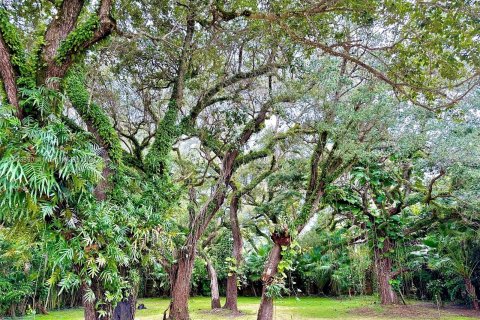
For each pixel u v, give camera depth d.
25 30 4.95
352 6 4.41
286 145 7.53
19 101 2.99
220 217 10.69
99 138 4.35
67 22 3.40
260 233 10.98
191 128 6.32
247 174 10.12
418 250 10.84
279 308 9.73
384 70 5.36
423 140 6.23
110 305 3.67
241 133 6.93
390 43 5.19
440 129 6.36
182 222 8.08
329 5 4.41
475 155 6.39
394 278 10.07
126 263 3.87
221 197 6.85
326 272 13.27
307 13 4.38
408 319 7.53
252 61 6.52
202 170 9.12
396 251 9.47
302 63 5.77
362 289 11.70
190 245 6.50
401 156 6.79
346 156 6.18
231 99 6.70
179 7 5.58
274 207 8.84
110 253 3.53
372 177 8.00
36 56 3.23
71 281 3.31
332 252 12.16
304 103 5.95
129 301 4.09
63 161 2.97
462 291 9.77
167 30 5.75
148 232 4.39
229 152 6.89
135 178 4.89
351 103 5.82
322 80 5.51
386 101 5.64
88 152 3.17
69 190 3.15
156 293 14.02
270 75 6.26
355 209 8.73
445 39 4.20
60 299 9.82
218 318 8.23
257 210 9.25
